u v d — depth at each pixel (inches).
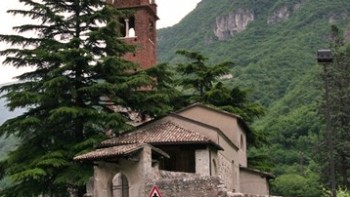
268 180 1653.5
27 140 1249.4
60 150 1170.6
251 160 1876.2
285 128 3511.3
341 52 2204.7
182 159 1183.6
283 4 7234.3
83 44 1279.5
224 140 1353.3
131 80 1218.6
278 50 5575.8
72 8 1338.6
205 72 1941.4
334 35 2322.8
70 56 1224.2
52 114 1154.7
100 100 1286.9
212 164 1202.6
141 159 954.7
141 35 1967.3
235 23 7716.5
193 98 1865.2
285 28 6550.2
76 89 1243.8
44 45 1280.8
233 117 1482.5
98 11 1295.5
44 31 1309.1
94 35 1246.9
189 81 1950.1
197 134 1197.1
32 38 1278.3
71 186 1195.3
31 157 1210.0
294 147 3373.5
